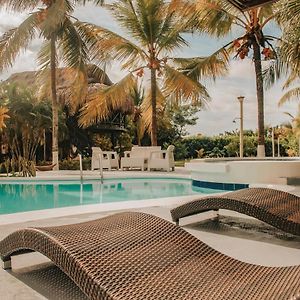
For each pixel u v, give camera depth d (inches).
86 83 529.3
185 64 525.3
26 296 72.1
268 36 434.3
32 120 634.8
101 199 276.5
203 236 117.8
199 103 491.5
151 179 390.9
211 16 436.8
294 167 267.0
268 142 755.4
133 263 66.1
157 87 565.0
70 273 63.7
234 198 116.5
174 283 61.7
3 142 635.5
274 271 65.4
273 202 115.5
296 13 268.7
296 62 280.8
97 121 629.3
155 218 86.0
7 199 282.5
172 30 516.1
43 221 140.2
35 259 94.6
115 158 509.4
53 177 372.5
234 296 56.9
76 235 73.0
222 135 787.4
